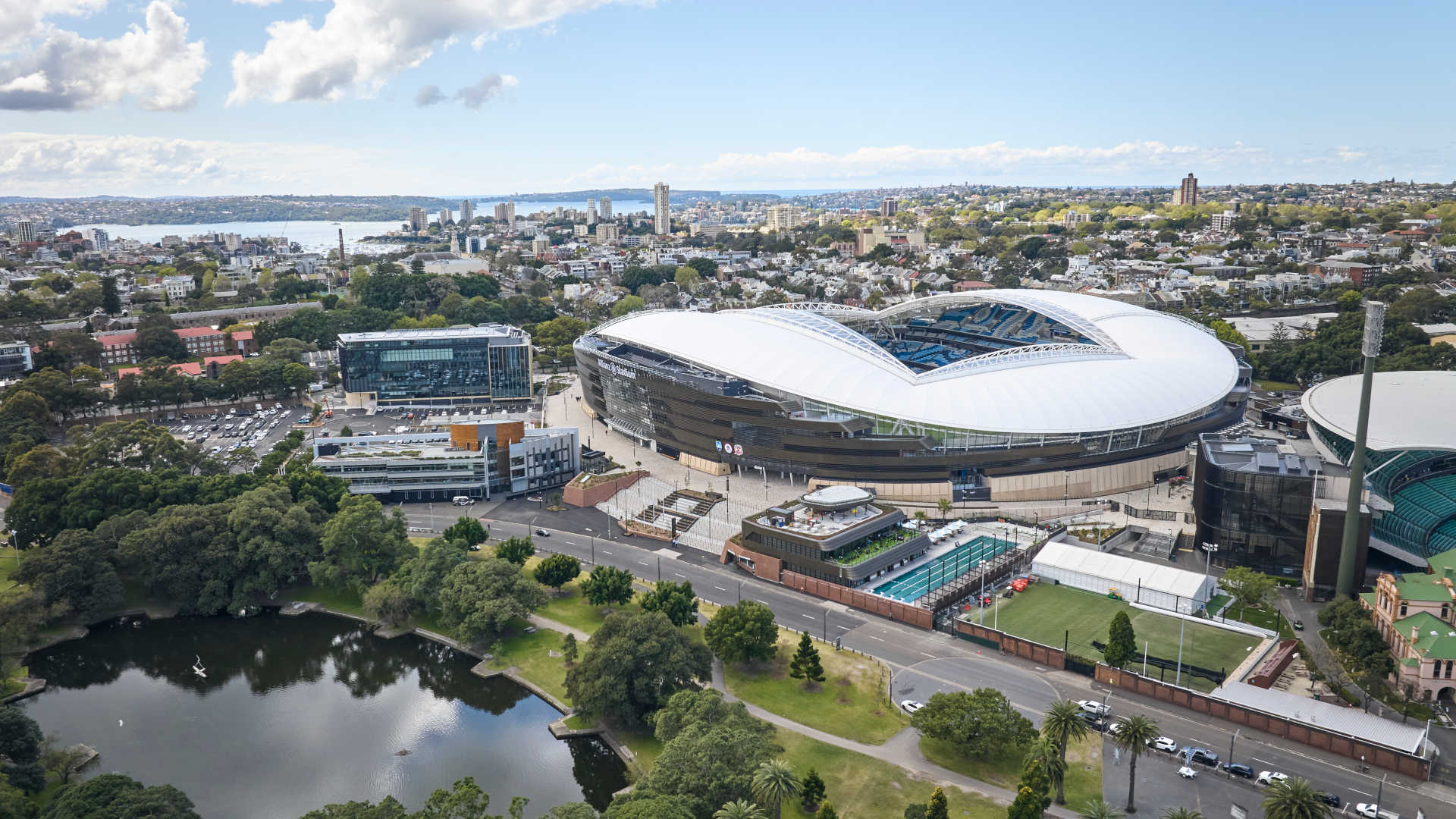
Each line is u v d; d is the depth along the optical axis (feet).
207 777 473.26
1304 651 563.89
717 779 397.60
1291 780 417.08
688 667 502.38
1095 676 534.78
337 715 534.37
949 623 604.90
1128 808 417.90
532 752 492.95
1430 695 501.15
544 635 610.24
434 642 618.85
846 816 416.46
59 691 569.23
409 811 439.63
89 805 379.14
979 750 450.30
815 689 529.86
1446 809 411.95
